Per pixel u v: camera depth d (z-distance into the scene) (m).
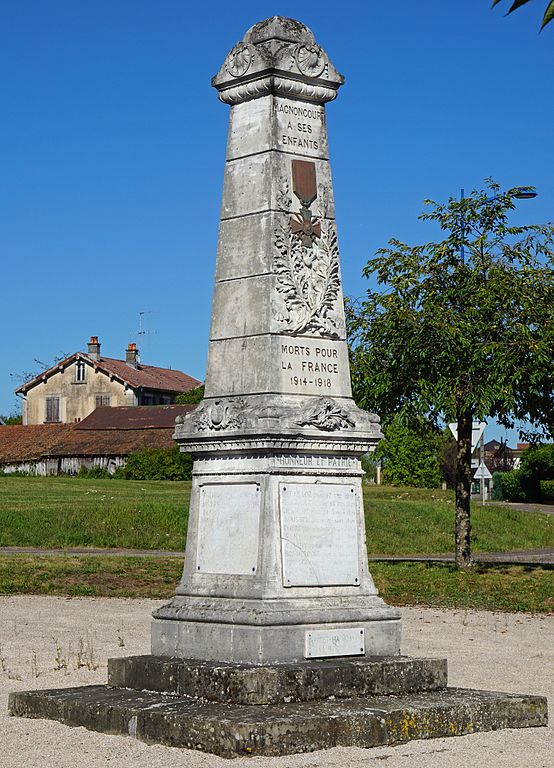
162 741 10.14
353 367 26.03
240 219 12.38
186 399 93.75
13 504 38.59
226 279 12.38
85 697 11.16
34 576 25.64
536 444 27.03
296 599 11.49
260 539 11.50
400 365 25.81
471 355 25.00
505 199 25.62
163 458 69.38
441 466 65.62
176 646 11.80
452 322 25.05
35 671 14.54
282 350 11.92
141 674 11.45
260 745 9.69
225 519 11.88
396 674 11.25
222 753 9.70
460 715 10.73
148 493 47.38
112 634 18.23
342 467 11.97
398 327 25.44
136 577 25.89
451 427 28.17
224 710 10.28
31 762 9.62
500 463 87.50
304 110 12.59
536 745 10.30
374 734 10.18
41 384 98.25
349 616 11.62
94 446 78.19
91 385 96.62
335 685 10.91
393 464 67.00
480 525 40.62
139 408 82.25
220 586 11.73
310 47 12.56
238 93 12.55
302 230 12.32
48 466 78.25
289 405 11.77
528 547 39.66
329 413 11.78
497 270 25.36
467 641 17.91
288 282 12.10
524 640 18.11
